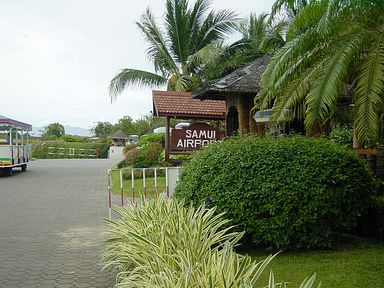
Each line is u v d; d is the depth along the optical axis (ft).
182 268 13.29
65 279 18.70
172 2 78.84
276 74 21.16
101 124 212.84
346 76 21.04
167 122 55.42
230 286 12.19
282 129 34.71
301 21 21.16
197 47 82.89
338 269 17.95
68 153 141.79
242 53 76.48
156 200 22.33
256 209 20.16
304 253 20.25
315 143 21.68
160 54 82.07
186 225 17.31
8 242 25.45
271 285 12.12
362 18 20.44
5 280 18.61
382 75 18.34
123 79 79.77
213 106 57.31
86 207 38.06
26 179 63.21
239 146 22.08
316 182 20.01
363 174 21.08
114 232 19.76
